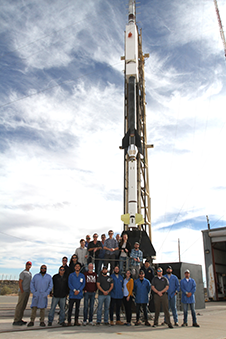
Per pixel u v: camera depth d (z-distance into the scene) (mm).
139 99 23859
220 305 21422
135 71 23438
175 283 10523
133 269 11742
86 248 11953
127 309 9773
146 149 23828
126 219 19141
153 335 7535
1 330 7723
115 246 12078
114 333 7633
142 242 18266
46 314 13031
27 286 9234
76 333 7453
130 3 27078
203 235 31219
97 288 9773
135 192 19688
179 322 10828
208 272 29812
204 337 7406
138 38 26719
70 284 9203
